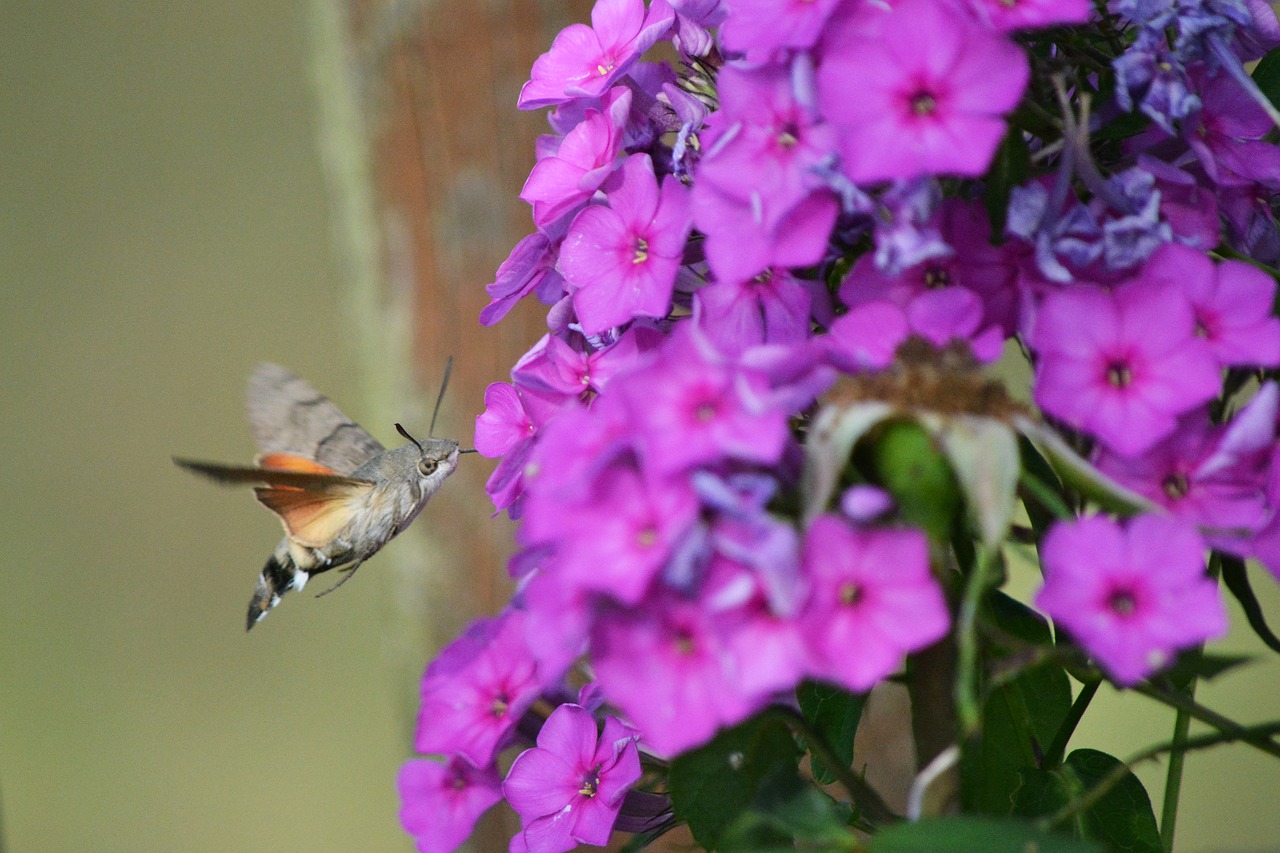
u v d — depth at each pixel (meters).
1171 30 1.04
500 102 1.37
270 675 2.66
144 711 2.69
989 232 1.03
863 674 0.99
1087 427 1.01
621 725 1.06
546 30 1.36
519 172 1.37
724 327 1.03
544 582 1.01
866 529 1.00
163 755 2.68
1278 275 1.04
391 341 1.43
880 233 1.01
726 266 1.02
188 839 2.66
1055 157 1.04
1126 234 1.02
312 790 2.61
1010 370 1.44
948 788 1.02
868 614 1.00
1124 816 1.06
